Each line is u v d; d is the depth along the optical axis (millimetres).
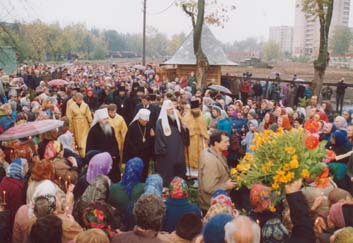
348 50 104125
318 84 20875
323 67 20750
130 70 41375
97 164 5805
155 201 3840
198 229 4164
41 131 7746
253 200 4449
